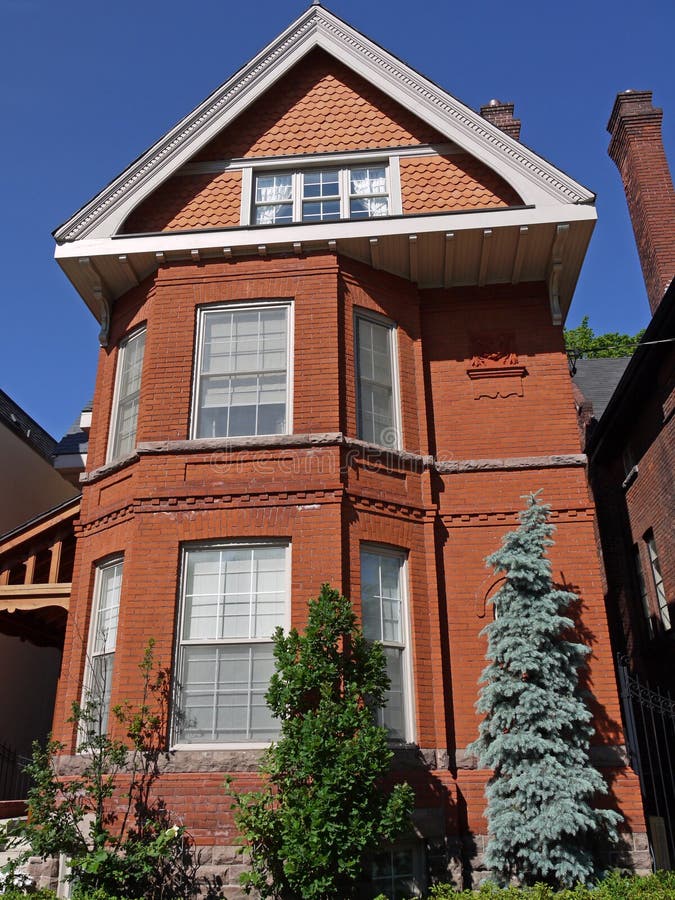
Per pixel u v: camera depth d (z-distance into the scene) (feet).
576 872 27.61
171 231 38.60
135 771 30.07
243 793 29.22
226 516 33.65
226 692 31.53
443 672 33.94
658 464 46.60
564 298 42.19
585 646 32.07
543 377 38.78
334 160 41.22
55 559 39.65
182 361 36.88
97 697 33.68
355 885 27.84
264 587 32.91
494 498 36.70
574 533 35.94
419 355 39.09
